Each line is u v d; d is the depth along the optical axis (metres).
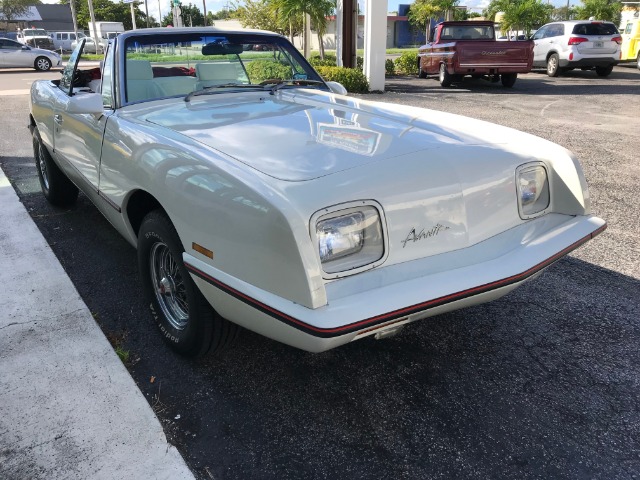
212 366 2.82
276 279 2.00
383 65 14.09
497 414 2.48
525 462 2.21
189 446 2.28
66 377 2.64
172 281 2.80
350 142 2.52
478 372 2.79
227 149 2.41
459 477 2.13
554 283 3.77
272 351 2.96
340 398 2.59
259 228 2.00
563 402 2.56
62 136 4.03
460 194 2.35
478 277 2.23
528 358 2.91
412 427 2.40
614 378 2.74
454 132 2.84
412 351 2.98
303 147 2.42
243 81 3.93
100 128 3.22
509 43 13.98
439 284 2.14
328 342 1.92
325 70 13.88
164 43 3.57
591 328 3.20
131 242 3.16
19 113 10.88
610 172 6.37
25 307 3.27
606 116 10.14
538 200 2.76
